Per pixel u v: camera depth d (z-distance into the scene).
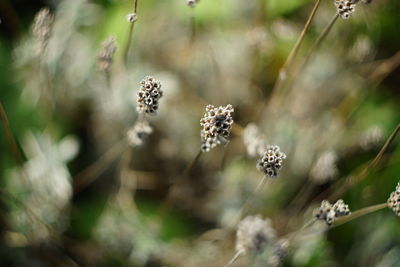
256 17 0.60
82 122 0.60
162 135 0.60
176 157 0.60
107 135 0.59
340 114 0.59
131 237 0.56
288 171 0.59
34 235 0.54
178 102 0.61
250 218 0.45
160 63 0.61
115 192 0.58
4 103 0.58
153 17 0.61
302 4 0.61
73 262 0.55
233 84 0.61
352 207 0.57
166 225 0.57
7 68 0.59
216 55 0.62
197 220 0.59
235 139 0.59
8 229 0.54
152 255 0.56
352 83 0.60
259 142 0.50
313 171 0.55
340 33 0.61
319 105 0.60
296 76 0.56
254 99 0.61
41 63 0.55
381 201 0.57
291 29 0.61
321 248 0.56
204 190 0.59
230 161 0.59
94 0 0.61
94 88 0.58
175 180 0.59
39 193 0.56
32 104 0.58
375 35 0.61
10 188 0.56
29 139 0.58
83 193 0.59
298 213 0.57
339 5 0.44
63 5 0.61
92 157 0.59
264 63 0.61
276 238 0.49
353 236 0.57
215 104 0.61
